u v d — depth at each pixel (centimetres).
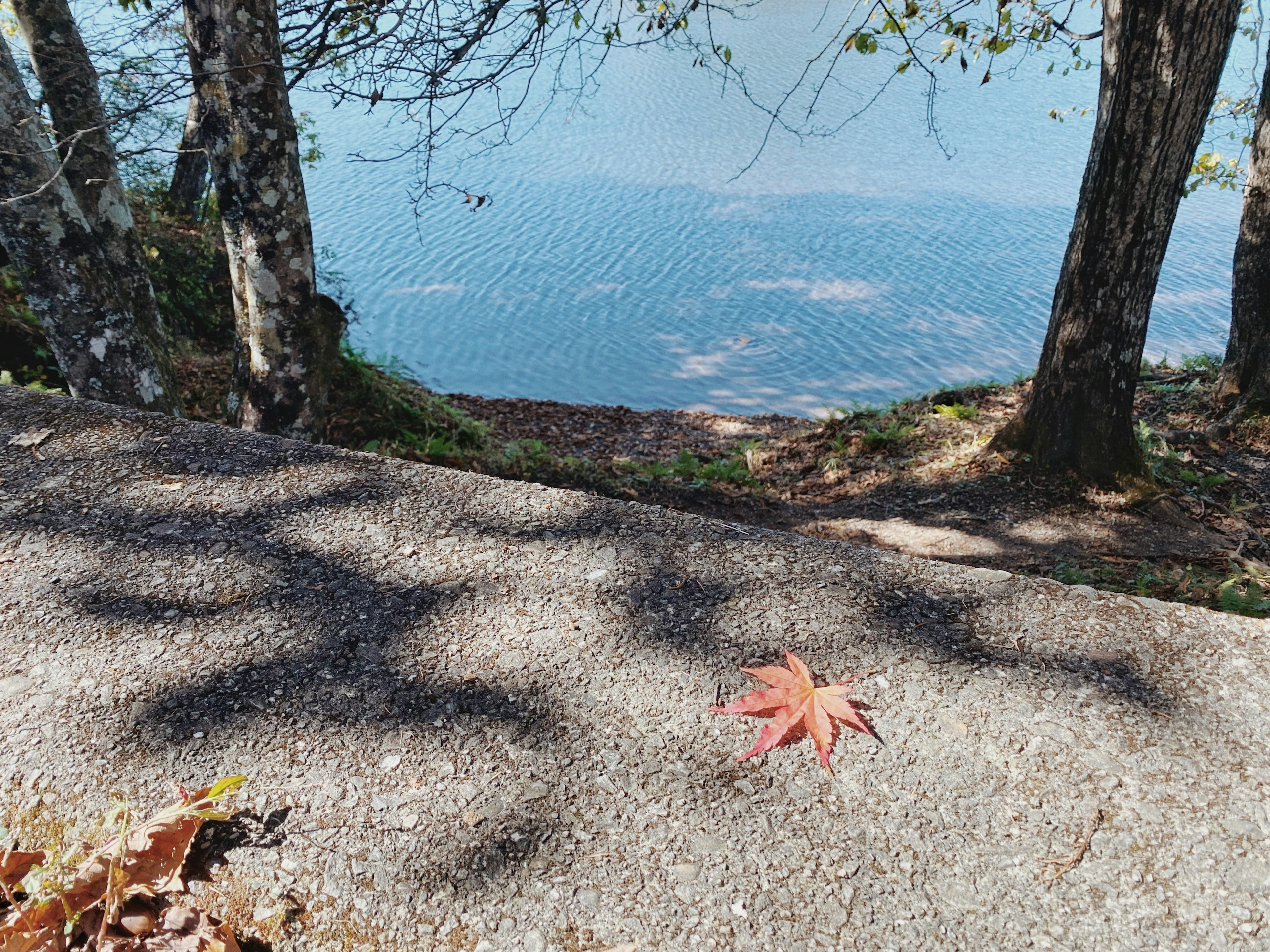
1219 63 439
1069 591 198
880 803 149
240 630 186
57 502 230
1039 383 579
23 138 459
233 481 242
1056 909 132
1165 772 154
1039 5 532
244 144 460
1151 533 522
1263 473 612
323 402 539
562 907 131
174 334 961
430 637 185
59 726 161
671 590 199
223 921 131
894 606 194
